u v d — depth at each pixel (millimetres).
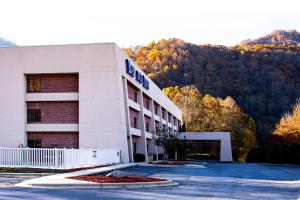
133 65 48094
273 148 63875
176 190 17844
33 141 41688
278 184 22578
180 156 62344
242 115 106562
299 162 60250
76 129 41000
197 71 133750
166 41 146875
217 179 25031
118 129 40344
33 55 41406
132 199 14438
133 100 50344
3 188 17375
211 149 97062
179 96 111250
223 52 142500
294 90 123562
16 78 41312
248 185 21328
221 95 127062
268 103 122188
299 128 86000
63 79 41875
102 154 34688
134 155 46531
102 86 40781
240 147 100188
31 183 18391
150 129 59500
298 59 135250
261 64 135250
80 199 14109
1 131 41125
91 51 41094
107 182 18750
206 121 104500
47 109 41875
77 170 28031
